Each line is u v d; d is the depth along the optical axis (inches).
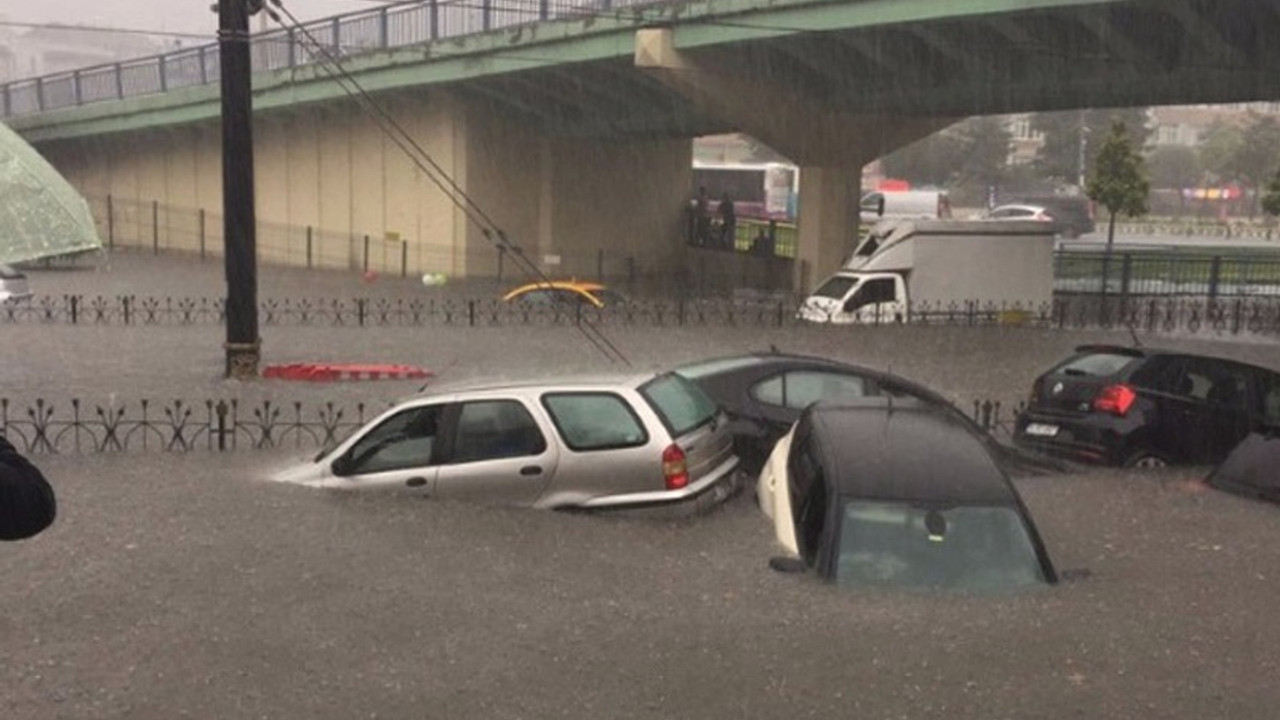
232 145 574.2
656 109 1195.3
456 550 276.8
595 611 234.4
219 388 561.9
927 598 233.0
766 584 245.6
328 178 1540.4
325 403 522.0
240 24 563.5
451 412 322.0
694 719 185.6
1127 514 323.3
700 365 393.7
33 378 588.1
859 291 948.6
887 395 380.8
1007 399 574.6
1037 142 3804.1
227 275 587.2
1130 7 685.9
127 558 270.1
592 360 691.4
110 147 1883.6
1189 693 195.6
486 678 201.5
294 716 186.2
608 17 973.8
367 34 1274.6
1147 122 3415.4
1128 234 2507.4
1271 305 1118.4
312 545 280.1
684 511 305.0
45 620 230.2
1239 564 272.1
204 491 336.5
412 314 961.5
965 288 958.4
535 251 1437.0
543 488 311.4
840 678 200.2
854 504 250.1
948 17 749.9
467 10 1143.0
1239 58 755.4
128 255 1708.9
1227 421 404.2
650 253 1551.4
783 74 1048.2
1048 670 204.1
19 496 103.6
